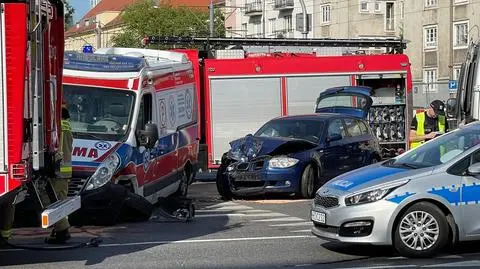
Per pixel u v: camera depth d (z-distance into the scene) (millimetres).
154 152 12422
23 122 7430
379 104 21562
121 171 11164
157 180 12656
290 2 61812
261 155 14297
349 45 23641
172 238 10336
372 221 8422
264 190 14211
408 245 8500
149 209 11664
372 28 55344
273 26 65125
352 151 15633
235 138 20266
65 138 9570
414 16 50094
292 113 20578
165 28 64562
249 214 12812
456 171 8594
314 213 9023
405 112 21625
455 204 8500
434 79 48594
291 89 20609
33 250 9375
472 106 15219
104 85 11953
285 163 14148
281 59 20641
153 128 11805
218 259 8805
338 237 8602
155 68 13008
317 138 15039
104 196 10867
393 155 21656
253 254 9109
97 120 11703
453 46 47156
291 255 9016
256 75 20359
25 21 7344
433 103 16547
